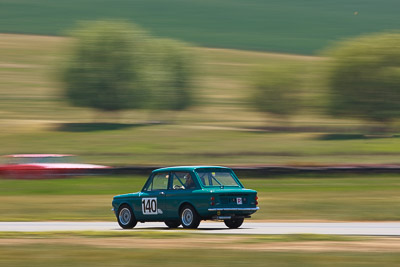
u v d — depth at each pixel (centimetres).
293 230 6569
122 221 7162
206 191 6494
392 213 8581
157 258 4553
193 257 4578
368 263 4300
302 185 12838
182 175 6769
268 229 6725
